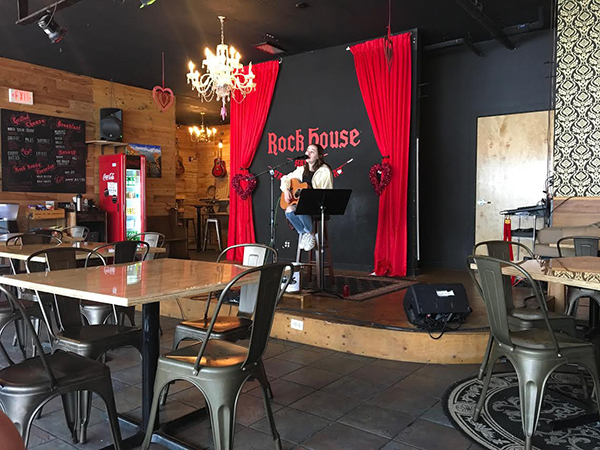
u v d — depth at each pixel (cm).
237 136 826
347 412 295
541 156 691
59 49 719
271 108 798
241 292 332
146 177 941
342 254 736
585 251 408
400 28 655
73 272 285
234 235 838
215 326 290
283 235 791
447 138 762
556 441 255
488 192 734
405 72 660
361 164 715
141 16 602
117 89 899
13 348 412
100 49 723
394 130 669
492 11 603
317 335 427
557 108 591
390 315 437
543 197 694
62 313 292
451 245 764
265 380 237
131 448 248
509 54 706
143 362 262
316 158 543
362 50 689
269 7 577
